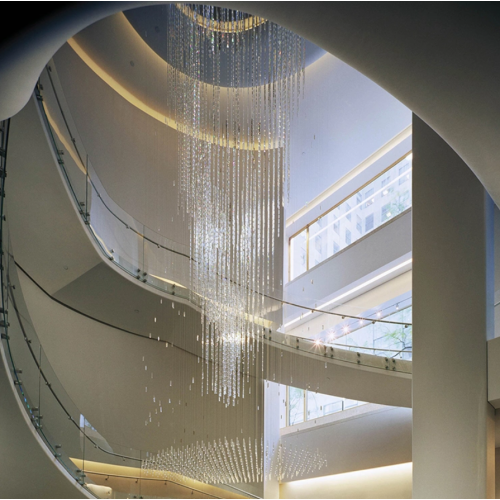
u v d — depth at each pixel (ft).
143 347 36.19
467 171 20.30
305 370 32.58
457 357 19.34
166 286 32.09
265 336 32.60
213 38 26.40
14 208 26.37
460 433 18.72
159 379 36.40
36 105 23.21
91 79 35.88
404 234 38.40
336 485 39.60
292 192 45.78
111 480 27.63
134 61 36.06
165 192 39.75
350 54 13.11
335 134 37.47
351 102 33.91
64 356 32.09
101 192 29.84
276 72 24.36
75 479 24.71
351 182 44.14
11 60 10.16
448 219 20.59
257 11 12.26
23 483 23.62
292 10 12.03
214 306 26.76
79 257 28.86
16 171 24.86
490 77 12.42
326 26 12.39
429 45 12.17
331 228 47.50
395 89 13.89
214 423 38.14
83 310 33.22
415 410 20.29
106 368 34.09
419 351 20.61
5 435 21.83
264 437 39.81
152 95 38.88
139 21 32.78
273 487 41.52
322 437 41.16
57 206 26.40
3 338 20.33
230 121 29.12
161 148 40.11
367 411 38.40
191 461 34.01
